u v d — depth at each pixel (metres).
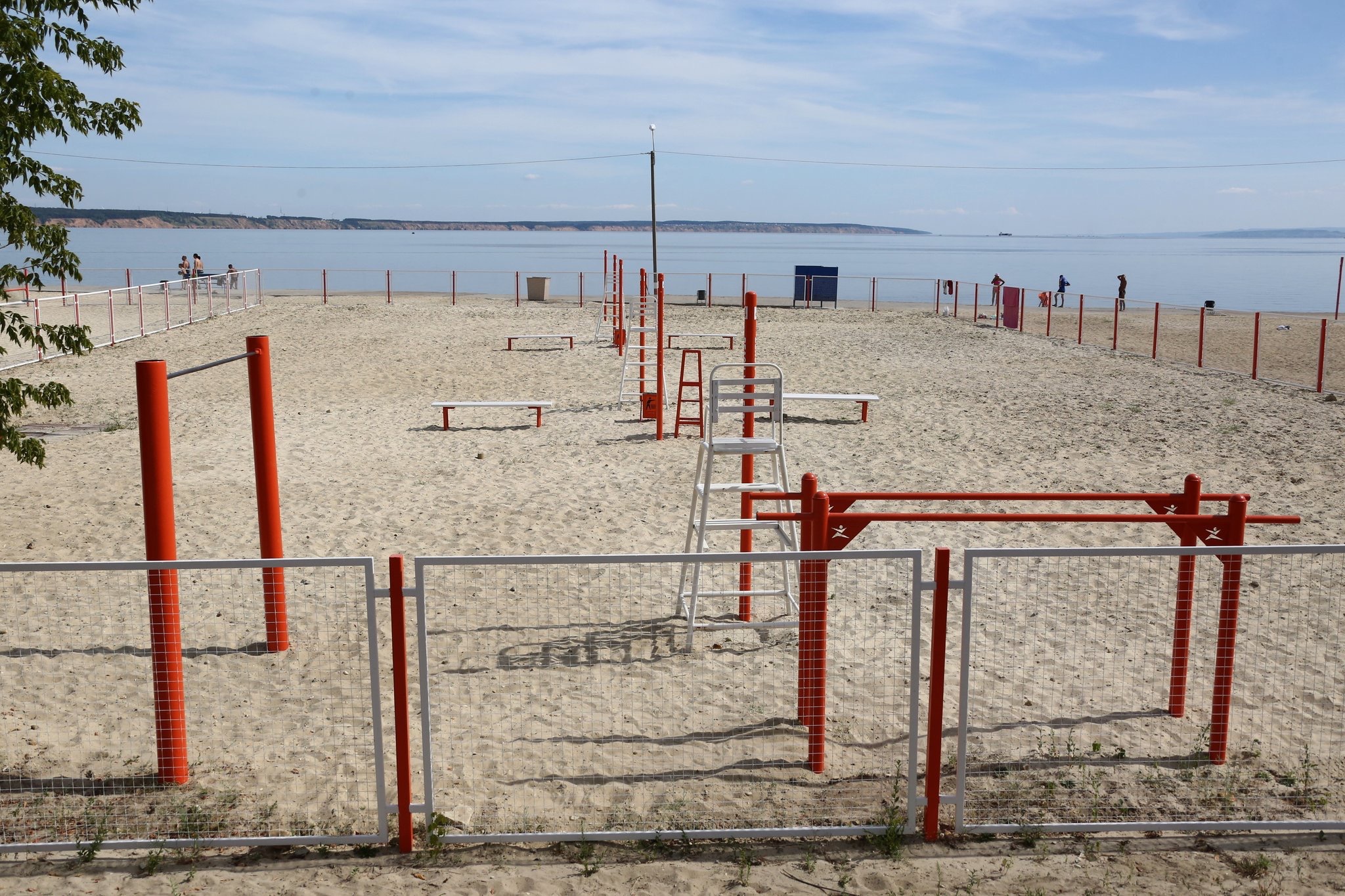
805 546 6.25
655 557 5.01
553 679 7.24
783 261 165.25
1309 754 5.96
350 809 5.55
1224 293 67.56
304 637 8.02
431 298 43.53
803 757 6.12
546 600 8.83
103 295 42.22
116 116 8.18
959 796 5.24
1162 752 6.20
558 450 15.50
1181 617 6.57
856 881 4.91
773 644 7.92
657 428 17.05
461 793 5.70
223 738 6.41
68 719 6.67
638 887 4.87
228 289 35.22
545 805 5.57
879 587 9.11
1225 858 5.11
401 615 5.03
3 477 13.46
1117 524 11.30
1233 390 20.69
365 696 7.00
